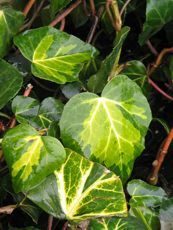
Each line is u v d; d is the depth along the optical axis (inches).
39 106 14.4
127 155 13.7
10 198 14.5
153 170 15.4
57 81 14.0
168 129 15.7
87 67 15.4
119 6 16.0
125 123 13.7
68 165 13.1
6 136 12.7
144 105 14.0
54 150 12.5
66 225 13.7
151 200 14.6
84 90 14.9
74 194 12.9
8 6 15.9
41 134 13.9
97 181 13.1
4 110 14.8
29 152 12.6
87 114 13.3
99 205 12.9
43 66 14.3
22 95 14.6
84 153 13.2
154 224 14.1
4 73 13.9
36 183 12.2
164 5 15.3
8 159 12.5
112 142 13.5
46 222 14.5
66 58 14.6
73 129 13.1
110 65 14.6
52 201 12.7
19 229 13.8
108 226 13.4
